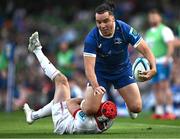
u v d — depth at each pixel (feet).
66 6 249.34
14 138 73.61
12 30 213.87
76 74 157.07
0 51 181.27
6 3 238.27
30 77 180.96
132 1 234.17
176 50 169.99
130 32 81.56
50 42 211.00
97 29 81.00
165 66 137.80
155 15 137.59
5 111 172.14
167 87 139.03
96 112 79.00
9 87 167.63
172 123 113.60
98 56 84.12
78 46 197.67
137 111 88.94
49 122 115.14
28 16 240.53
